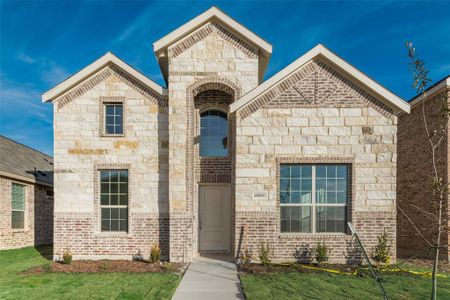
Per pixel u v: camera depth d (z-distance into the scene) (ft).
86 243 36.86
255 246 32.71
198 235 38.63
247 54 36.63
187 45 36.65
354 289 24.70
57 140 37.83
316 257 32.07
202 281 27.27
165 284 26.30
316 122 33.40
